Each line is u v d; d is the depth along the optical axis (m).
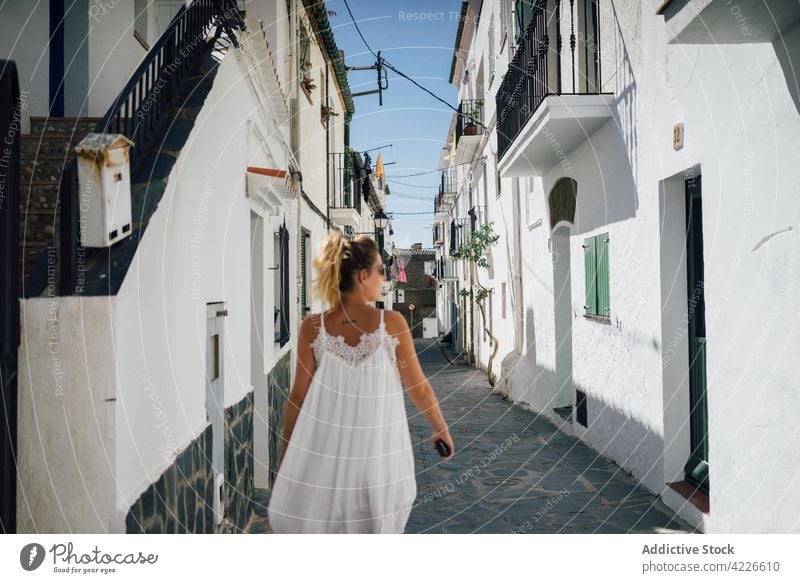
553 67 7.39
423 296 34.59
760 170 3.24
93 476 1.79
